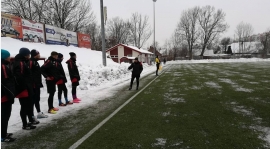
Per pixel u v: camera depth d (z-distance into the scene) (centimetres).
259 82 1121
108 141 372
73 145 359
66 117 536
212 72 1900
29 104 454
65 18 2978
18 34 1431
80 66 1391
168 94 825
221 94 795
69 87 977
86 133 416
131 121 485
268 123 449
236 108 582
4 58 363
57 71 615
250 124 444
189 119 488
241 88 929
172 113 544
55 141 379
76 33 2194
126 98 770
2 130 375
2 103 369
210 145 343
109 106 649
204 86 1016
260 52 7444
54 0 2844
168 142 360
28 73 445
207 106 611
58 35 1875
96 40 6003
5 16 1335
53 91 586
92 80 1143
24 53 435
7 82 368
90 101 732
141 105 647
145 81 1331
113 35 6362
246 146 337
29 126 448
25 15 2858
